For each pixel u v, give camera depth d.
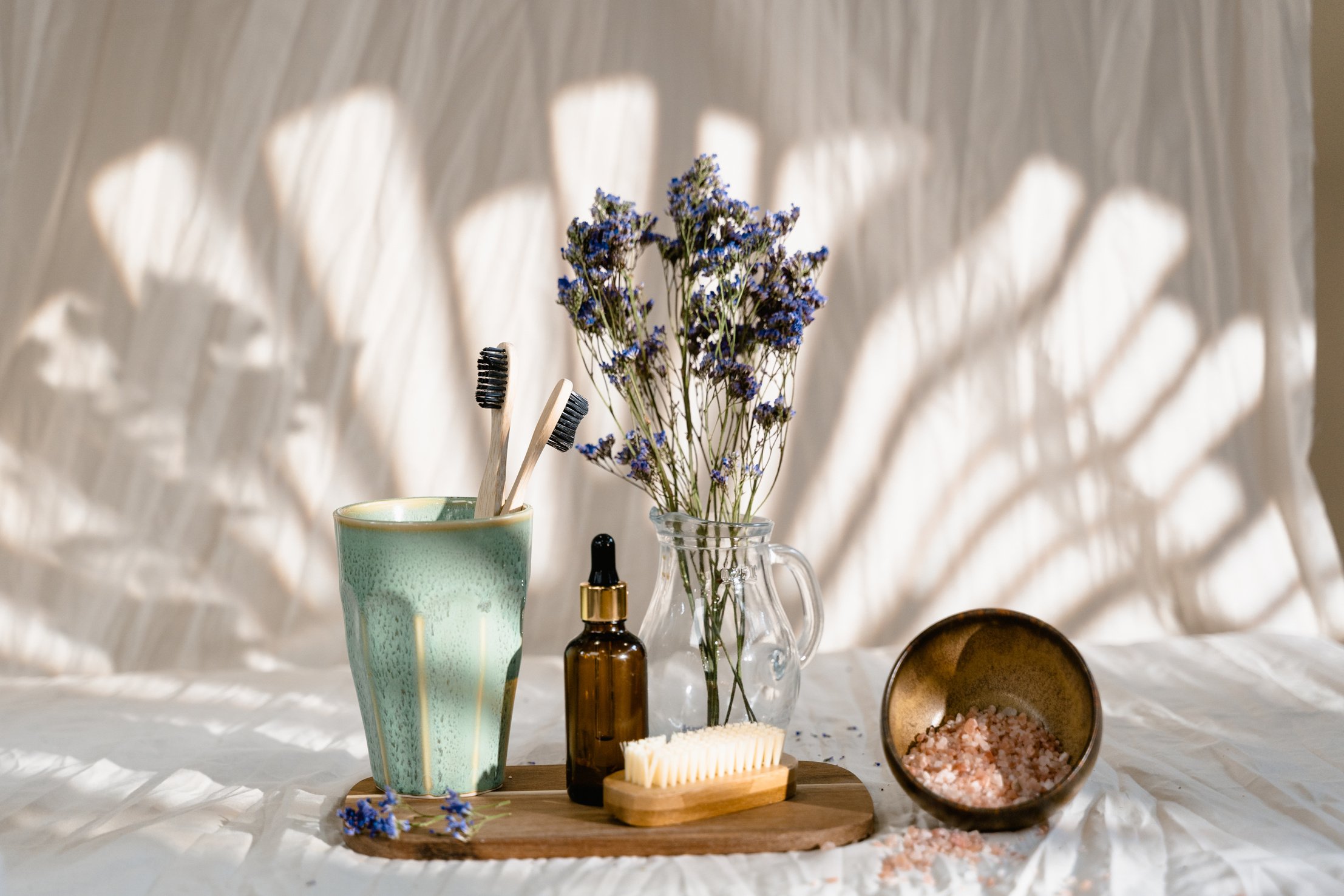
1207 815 0.76
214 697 1.13
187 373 1.28
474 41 1.30
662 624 0.77
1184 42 1.37
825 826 0.70
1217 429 1.40
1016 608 1.38
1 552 1.27
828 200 1.34
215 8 1.27
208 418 1.28
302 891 0.64
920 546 1.37
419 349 1.30
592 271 0.80
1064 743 0.75
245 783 0.86
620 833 0.69
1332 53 1.52
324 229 1.29
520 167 1.31
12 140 1.26
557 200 1.31
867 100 1.34
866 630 1.36
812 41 1.33
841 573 1.36
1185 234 1.39
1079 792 0.75
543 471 1.31
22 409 1.27
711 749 0.73
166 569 1.29
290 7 1.28
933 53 1.35
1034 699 0.78
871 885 0.65
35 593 1.27
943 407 1.36
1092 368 1.38
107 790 0.86
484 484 0.77
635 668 0.75
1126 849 0.69
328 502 1.30
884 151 1.34
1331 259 1.58
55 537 1.27
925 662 0.79
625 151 1.31
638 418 0.81
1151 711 1.04
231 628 1.29
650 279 1.31
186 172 1.27
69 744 0.97
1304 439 1.40
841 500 1.35
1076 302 1.38
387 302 1.30
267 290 1.29
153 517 1.28
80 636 1.28
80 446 1.28
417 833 0.70
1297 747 0.93
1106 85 1.37
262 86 1.28
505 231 1.31
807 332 1.34
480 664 0.75
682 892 0.63
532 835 0.69
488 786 0.77
